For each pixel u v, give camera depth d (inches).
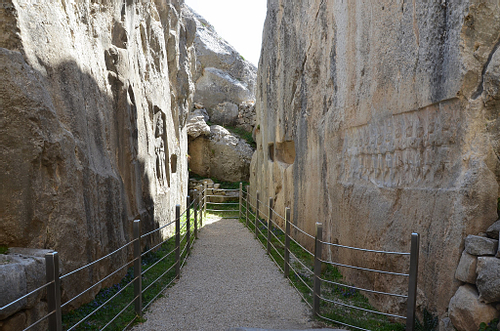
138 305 178.7
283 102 391.9
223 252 323.3
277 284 237.6
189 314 187.3
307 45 315.6
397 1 174.9
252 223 440.1
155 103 354.3
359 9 214.5
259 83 534.6
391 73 181.8
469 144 136.6
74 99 183.0
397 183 179.2
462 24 134.2
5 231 143.3
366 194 204.5
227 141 719.1
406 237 167.0
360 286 210.2
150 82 345.7
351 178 228.1
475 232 133.3
